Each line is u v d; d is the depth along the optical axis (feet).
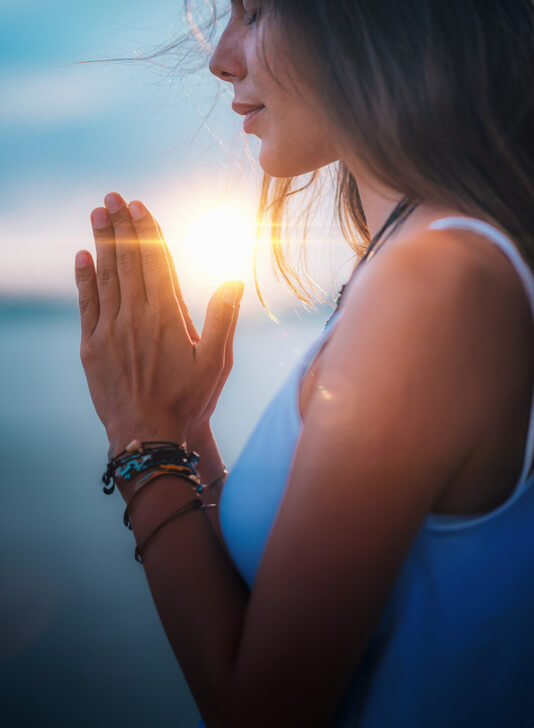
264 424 2.83
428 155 2.68
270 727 2.52
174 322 3.05
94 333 3.08
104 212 3.06
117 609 6.81
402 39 2.69
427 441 2.46
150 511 2.87
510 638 2.63
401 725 2.66
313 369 2.74
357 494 2.46
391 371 2.45
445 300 2.46
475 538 2.59
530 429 2.53
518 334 2.51
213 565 2.78
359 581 2.47
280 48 2.82
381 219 2.97
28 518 8.76
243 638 2.56
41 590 7.06
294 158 2.98
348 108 2.72
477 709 2.65
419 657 2.66
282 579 2.49
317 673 2.49
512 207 2.64
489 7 2.71
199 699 2.67
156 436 2.99
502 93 2.69
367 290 2.51
